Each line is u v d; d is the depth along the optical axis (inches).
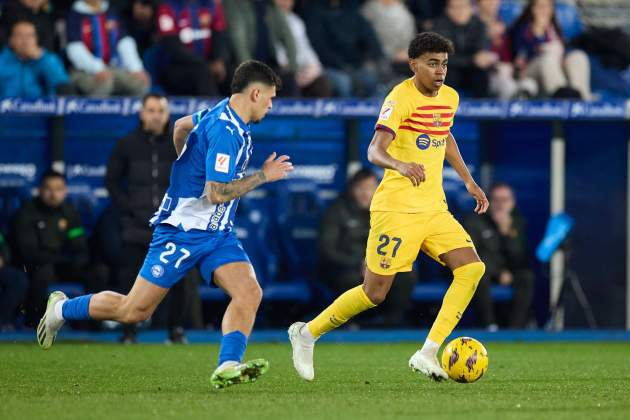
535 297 2278.5
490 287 2090.3
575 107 2148.1
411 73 2274.9
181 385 1120.8
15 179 2071.9
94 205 2121.1
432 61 1095.0
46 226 1895.9
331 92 2198.6
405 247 1114.7
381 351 1692.9
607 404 949.8
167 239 1000.2
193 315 1957.4
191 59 2098.9
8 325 1892.2
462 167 1184.2
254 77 980.6
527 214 2294.5
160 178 1701.5
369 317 2091.5
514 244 2130.9
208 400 964.0
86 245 1956.2
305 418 835.4
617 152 2241.6
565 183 2277.3
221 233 1004.6
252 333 1984.5
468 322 2256.4
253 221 2174.0
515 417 848.9
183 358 1493.6
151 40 2220.7
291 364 1412.4
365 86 2265.0
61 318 1087.6
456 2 2268.7
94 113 1977.1
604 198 2253.9
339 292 2030.0
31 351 1600.6
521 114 2137.1
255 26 2187.5
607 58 2541.8
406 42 2336.4
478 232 2110.0
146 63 2212.1
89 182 2122.3
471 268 1112.2
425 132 1110.4
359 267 2030.0
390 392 1052.5
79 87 2059.5
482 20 2329.0
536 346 1851.6
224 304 2135.8
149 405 922.1
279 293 2108.8
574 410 900.0
